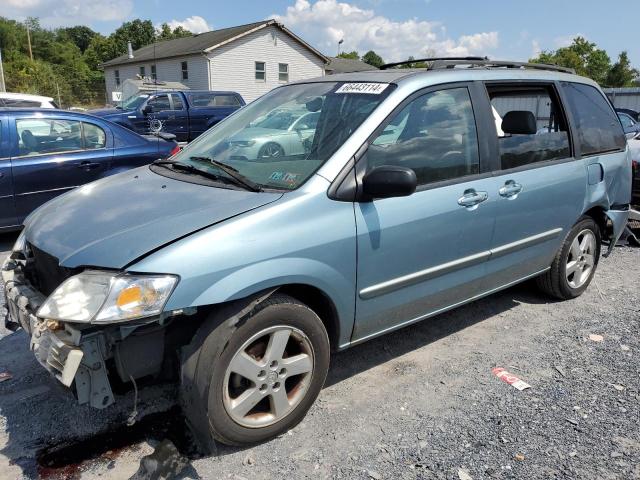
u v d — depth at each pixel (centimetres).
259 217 256
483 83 367
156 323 243
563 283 454
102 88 4459
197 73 3136
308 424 293
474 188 344
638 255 616
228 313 248
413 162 316
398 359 366
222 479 250
